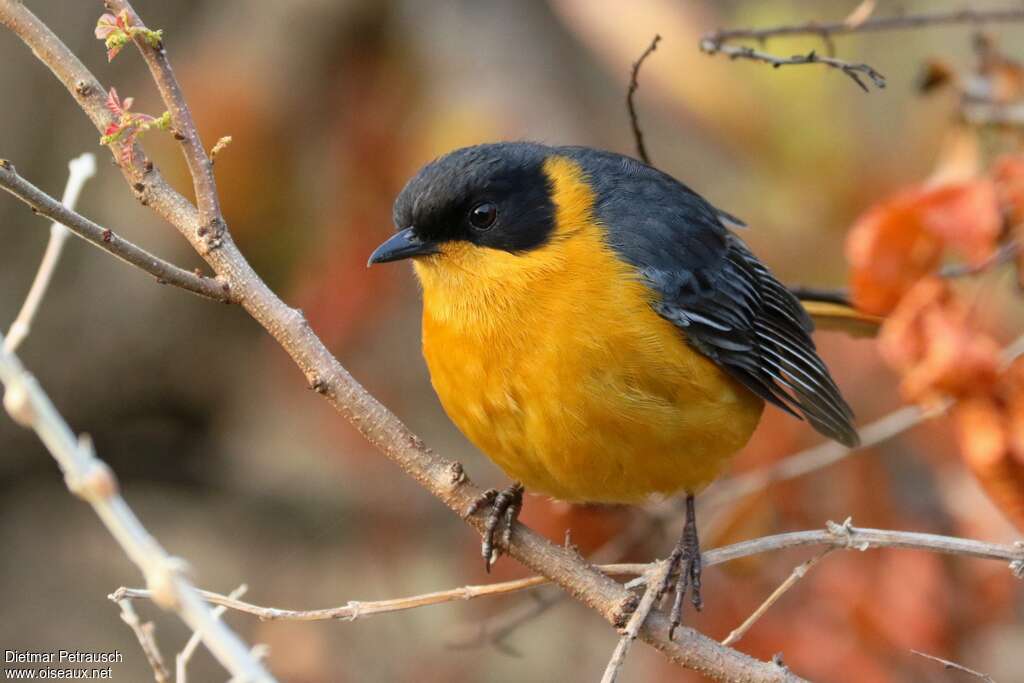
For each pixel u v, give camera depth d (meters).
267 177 11.76
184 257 14.09
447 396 8.83
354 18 11.70
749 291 9.74
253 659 4.99
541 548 7.79
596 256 8.70
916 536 7.68
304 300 12.10
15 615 14.94
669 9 10.69
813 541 7.69
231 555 15.25
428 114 11.34
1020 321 11.25
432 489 7.72
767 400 9.08
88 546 15.70
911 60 14.06
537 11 11.87
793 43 12.16
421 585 13.61
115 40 7.05
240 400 15.62
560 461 8.56
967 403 8.66
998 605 10.59
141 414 15.73
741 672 7.29
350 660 13.46
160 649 14.67
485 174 8.87
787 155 12.11
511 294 8.58
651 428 8.48
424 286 9.02
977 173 9.84
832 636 10.20
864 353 11.82
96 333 15.25
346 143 11.70
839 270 12.30
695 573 8.88
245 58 11.73
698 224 9.53
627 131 12.32
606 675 7.15
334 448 13.25
